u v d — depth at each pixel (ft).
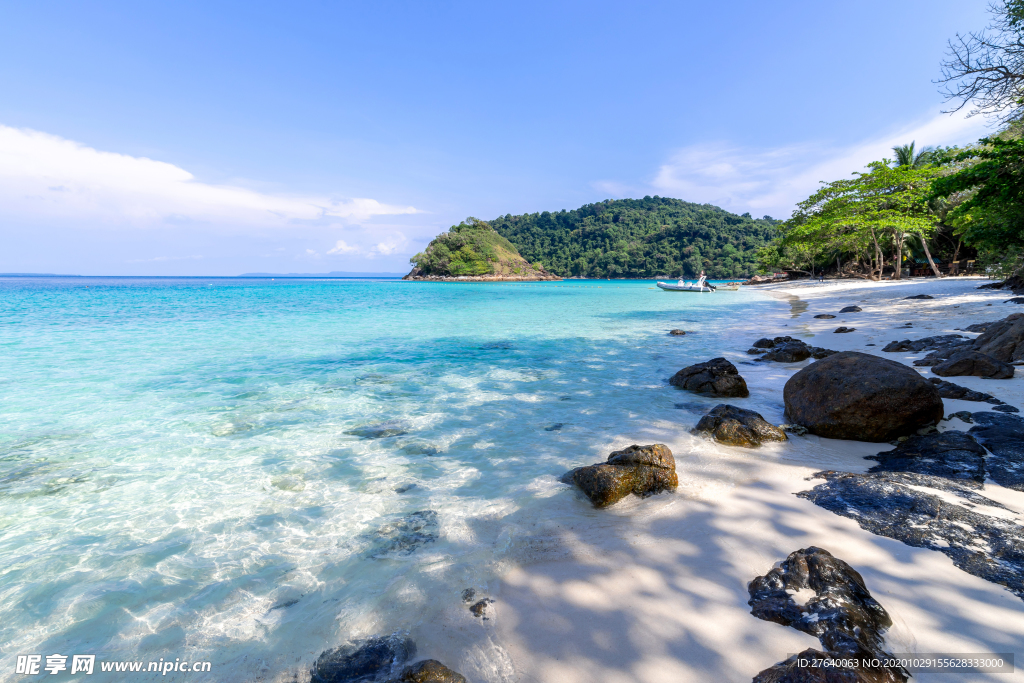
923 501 12.60
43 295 166.09
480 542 12.41
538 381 32.53
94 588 10.95
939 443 17.19
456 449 19.74
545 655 8.39
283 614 9.95
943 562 10.13
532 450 19.40
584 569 10.96
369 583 10.85
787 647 8.07
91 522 14.01
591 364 38.65
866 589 9.25
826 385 20.40
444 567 11.34
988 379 25.16
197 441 21.02
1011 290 68.85
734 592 9.75
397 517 13.94
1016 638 7.91
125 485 16.53
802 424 20.56
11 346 48.96
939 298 72.79
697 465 16.97
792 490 14.46
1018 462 15.16
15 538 13.12
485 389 30.35
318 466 18.10
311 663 8.55
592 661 8.17
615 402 26.76
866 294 99.40
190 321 75.87
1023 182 49.08
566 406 26.12
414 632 9.22
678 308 99.76
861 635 7.91
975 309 55.47
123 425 23.34
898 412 18.29
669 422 22.79
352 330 63.57
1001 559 10.03
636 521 13.08
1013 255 63.31
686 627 8.80
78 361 40.75
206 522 13.91
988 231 63.46
